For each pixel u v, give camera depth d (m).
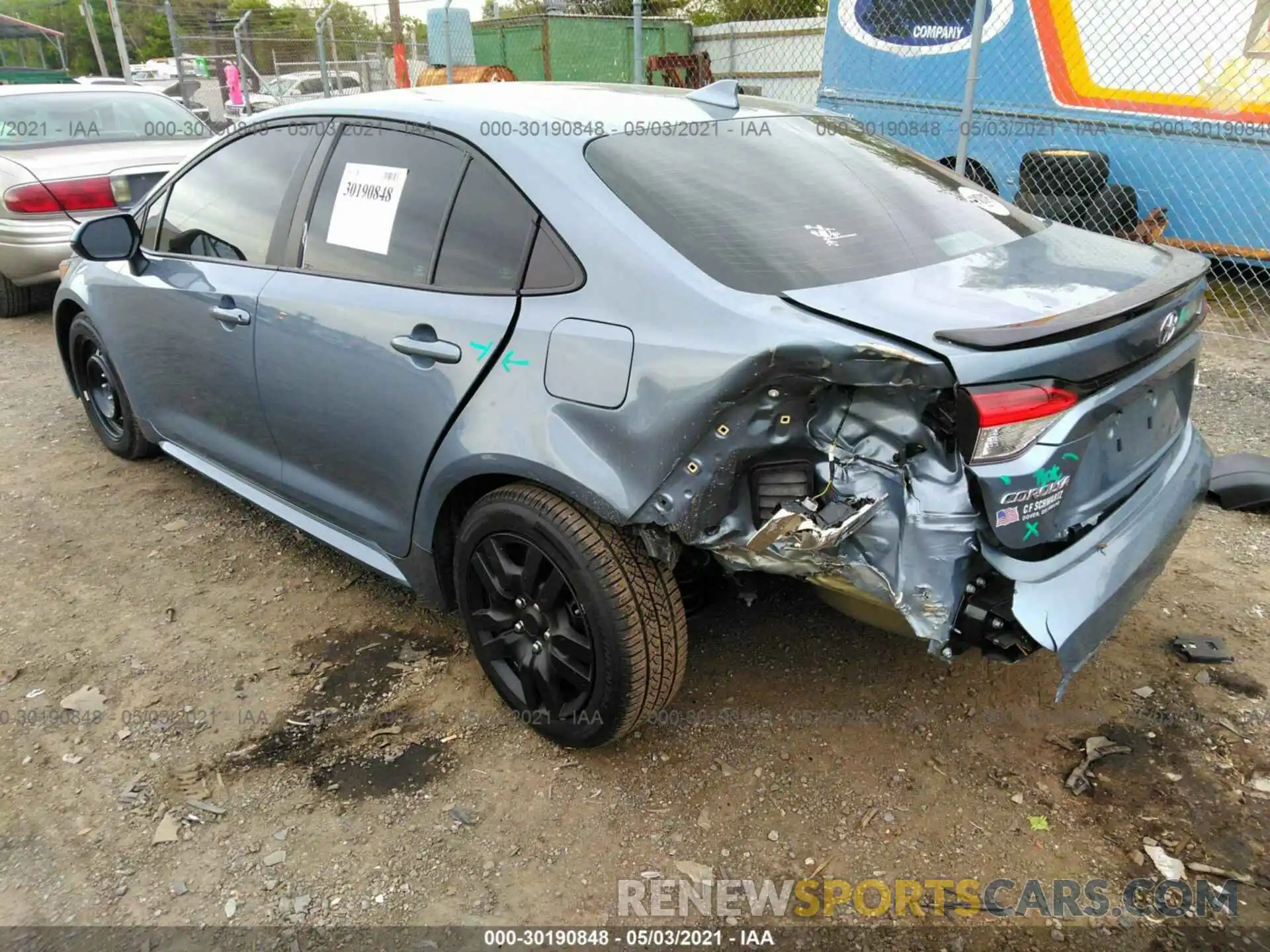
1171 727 2.63
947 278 2.21
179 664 3.00
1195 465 2.68
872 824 2.35
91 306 4.01
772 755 2.57
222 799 2.45
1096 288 2.18
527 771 2.54
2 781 2.52
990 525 1.92
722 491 2.07
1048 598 2.00
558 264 2.32
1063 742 2.59
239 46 13.87
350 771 2.55
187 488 4.26
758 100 3.17
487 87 3.01
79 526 3.92
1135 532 2.28
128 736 2.68
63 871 2.24
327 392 2.83
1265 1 6.26
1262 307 7.00
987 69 7.52
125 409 4.25
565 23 12.72
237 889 2.19
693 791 2.46
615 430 2.12
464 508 2.68
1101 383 2.02
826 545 1.97
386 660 3.01
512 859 2.27
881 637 3.05
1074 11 6.97
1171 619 3.11
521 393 2.30
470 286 2.49
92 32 20.81
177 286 3.45
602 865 2.25
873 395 1.99
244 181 3.32
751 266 2.16
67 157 6.69
